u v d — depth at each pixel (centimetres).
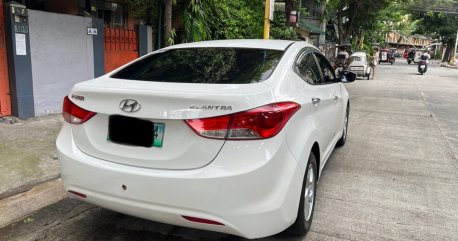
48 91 690
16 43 627
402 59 6550
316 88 394
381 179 501
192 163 267
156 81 311
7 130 594
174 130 271
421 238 352
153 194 272
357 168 543
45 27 667
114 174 282
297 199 299
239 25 1130
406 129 818
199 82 303
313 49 446
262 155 266
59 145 312
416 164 569
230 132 262
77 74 736
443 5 3828
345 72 570
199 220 268
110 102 287
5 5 620
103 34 780
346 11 2842
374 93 1473
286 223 290
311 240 342
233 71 322
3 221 363
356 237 350
